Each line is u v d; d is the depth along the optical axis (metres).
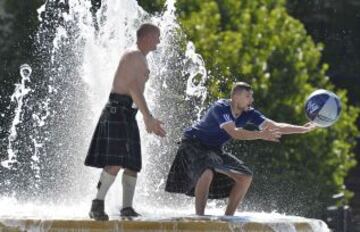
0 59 44.44
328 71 72.12
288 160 40.84
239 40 40.28
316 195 41.53
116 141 19.58
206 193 21.03
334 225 35.84
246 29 42.12
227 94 38.59
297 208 40.84
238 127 21.47
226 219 19.41
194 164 21.27
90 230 18.53
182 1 42.03
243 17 42.56
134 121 19.94
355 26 73.19
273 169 40.31
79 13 29.95
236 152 39.91
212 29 40.38
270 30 42.34
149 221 18.69
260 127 21.41
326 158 42.16
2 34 45.09
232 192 21.56
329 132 42.97
